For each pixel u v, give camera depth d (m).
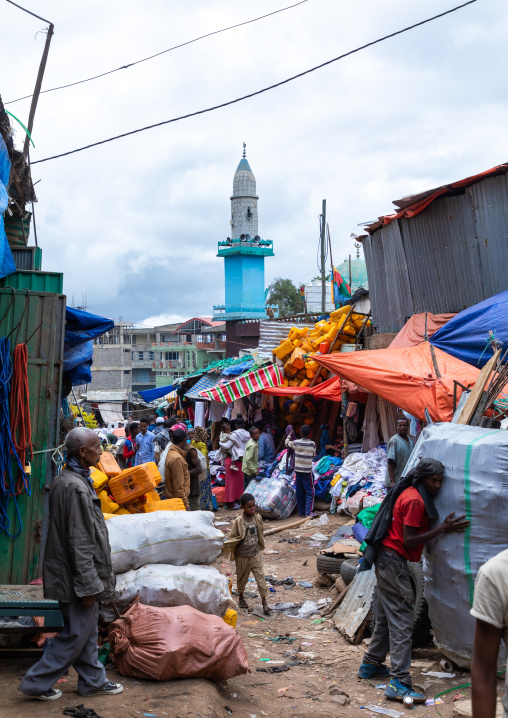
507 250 10.82
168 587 5.65
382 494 11.68
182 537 6.00
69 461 4.77
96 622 4.78
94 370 72.06
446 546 5.59
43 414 6.34
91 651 4.74
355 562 8.40
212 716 4.53
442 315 12.02
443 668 5.91
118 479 7.24
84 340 8.39
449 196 12.13
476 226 11.52
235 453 15.03
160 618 5.20
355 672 6.14
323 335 17.09
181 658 5.04
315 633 7.33
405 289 13.86
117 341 75.88
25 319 6.36
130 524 6.04
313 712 5.18
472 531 5.44
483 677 2.38
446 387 9.07
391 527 5.74
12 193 7.91
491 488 5.36
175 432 9.54
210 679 5.31
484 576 2.41
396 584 5.61
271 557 10.84
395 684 5.48
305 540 11.71
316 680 5.97
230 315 58.28
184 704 4.61
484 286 11.41
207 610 5.77
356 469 13.08
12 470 6.17
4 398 6.11
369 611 7.00
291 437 15.12
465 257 11.86
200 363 69.62
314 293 36.81
